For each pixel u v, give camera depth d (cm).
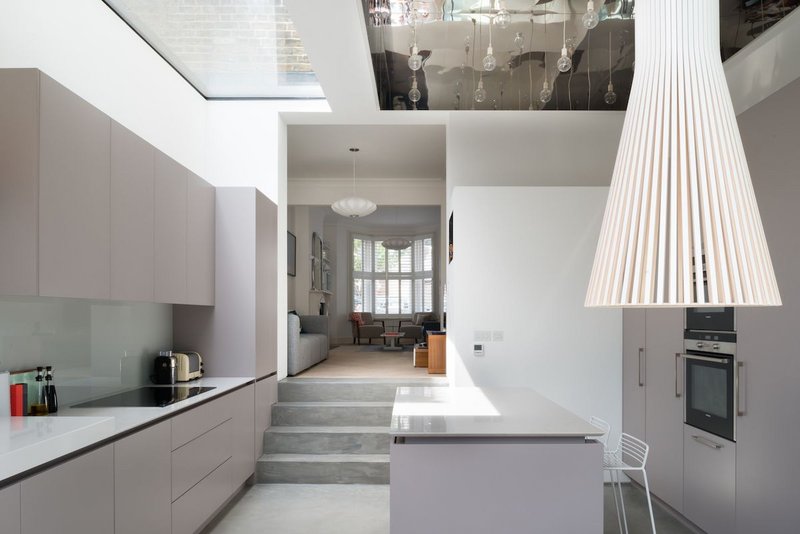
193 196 405
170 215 362
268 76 490
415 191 933
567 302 486
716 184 119
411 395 379
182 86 488
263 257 483
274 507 415
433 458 265
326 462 469
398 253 1440
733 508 316
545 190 490
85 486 223
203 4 366
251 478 465
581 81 509
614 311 484
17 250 223
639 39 134
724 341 328
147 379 412
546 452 265
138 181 316
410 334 1270
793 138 275
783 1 352
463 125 570
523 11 385
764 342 291
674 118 122
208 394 359
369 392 550
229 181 538
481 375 484
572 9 382
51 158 234
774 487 281
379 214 1296
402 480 265
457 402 350
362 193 933
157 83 440
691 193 118
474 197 491
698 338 355
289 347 614
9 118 224
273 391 528
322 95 538
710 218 117
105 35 367
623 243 123
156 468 284
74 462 216
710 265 116
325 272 1268
